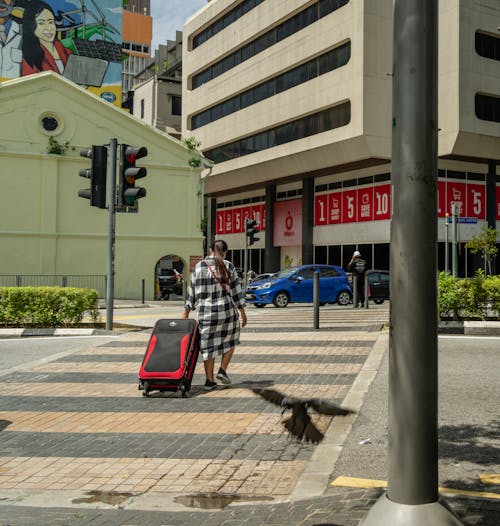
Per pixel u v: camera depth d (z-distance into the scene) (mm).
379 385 7508
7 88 26609
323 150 37188
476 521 3400
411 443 3068
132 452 5258
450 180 36344
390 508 3068
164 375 7133
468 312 12711
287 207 45844
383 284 25016
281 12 40719
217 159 49656
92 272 27969
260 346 10945
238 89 46031
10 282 24938
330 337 11805
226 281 7605
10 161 26641
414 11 3148
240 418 6285
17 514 3941
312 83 38094
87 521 3799
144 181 29000
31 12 53250
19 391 7789
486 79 34500
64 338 13000
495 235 33969
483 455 4898
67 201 27625
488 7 34625
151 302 26312
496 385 7461
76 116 27859
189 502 4117
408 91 3145
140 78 91188
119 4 57188
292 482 4469
